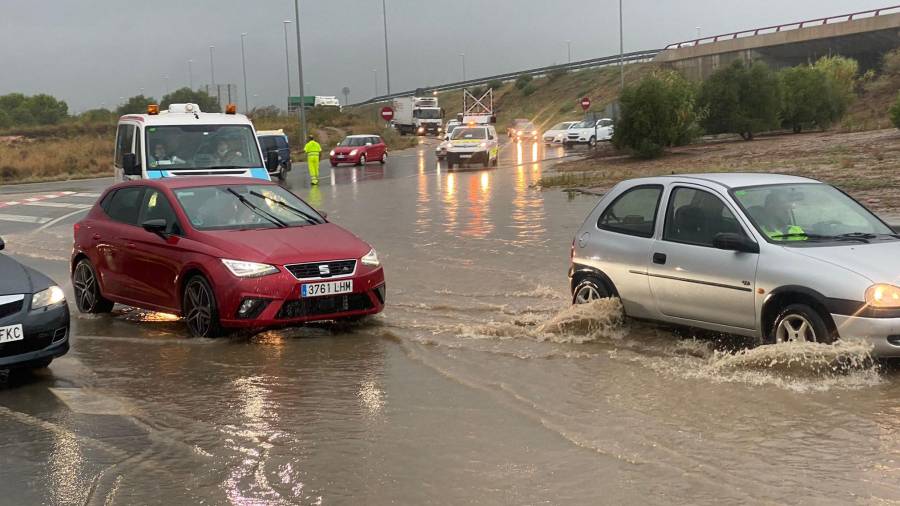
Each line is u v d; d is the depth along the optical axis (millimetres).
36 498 4762
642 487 4680
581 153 45156
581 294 8680
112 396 6781
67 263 14344
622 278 8195
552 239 14844
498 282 11117
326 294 8578
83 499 4727
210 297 8570
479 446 5391
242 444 5562
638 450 5230
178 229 9180
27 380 7344
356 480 4898
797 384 6488
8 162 45406
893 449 5145
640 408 6051
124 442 5672
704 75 72750
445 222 17891
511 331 8500
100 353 8250
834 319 6543
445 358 7637
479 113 61562
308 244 8797
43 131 69250
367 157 43000
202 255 8688
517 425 5770
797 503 4418
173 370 7535
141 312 10375
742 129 41250
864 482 4668
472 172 35188
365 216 19531
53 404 6605
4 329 7004
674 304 7738
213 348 8312
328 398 6539
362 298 8852
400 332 8664
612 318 8312
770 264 6941
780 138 40469
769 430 5531
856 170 22875
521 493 4648
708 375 6832
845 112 47719
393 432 5707
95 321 9867
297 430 5809
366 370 7336
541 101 104562
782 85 42438
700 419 5781
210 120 15094
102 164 47625
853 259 6730
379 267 9109
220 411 6293
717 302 7352
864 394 6211
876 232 7438
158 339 8789
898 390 6281
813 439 5348
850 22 60625
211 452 5430
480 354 7742
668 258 7758
